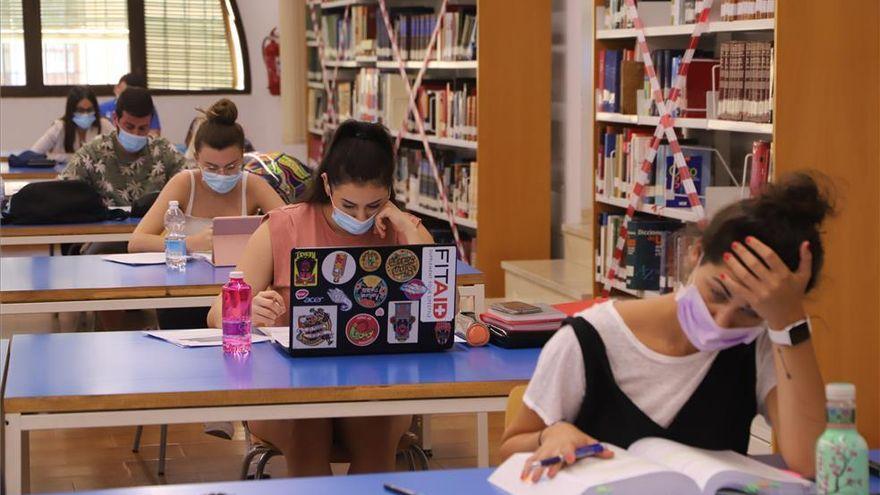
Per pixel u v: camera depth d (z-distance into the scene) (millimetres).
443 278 2982
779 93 4141
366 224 3250
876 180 4219
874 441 4336
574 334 2061
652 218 5578
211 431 3957
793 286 1873
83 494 1902
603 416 2057
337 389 2625
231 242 4344
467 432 4988
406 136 8062
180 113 12609
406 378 2713
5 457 2506
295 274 2869
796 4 4121
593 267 5828
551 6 6883
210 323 3369
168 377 2688
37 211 5535
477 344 3082
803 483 1822
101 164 6184
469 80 7410
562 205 7070
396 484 1952
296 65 11484
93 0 12289
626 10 5461
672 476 1806
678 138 5367
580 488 1790
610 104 5621
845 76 4180
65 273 4133
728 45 4668
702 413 2039
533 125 6906
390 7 8617
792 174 1939
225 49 12742
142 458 4637
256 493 1905
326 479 1979
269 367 2805
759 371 2064
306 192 3344
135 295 3855
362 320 2936
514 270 6602
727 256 1891
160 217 4816
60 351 2979
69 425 2510
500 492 1905
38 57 12172
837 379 4273
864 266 4242
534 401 2072
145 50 12453
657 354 2035
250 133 12789
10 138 12172
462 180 7227
